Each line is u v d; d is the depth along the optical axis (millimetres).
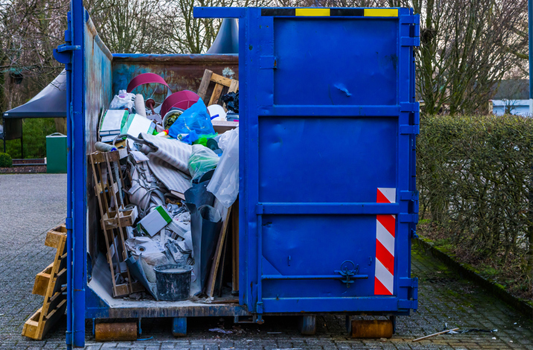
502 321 4625
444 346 4016
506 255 5453
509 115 5617
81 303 3854
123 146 5207
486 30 8938
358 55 3797
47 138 21594
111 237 4660
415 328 4434
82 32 3799
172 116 6664
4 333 4227
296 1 13133
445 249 6945
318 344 4004
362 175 3857
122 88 7141
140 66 7223
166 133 6273
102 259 4879
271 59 3730
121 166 5223
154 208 4969
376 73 3814
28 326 4113
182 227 4941
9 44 13883
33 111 17000
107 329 3967
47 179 18891
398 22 3791
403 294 3916
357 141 3844
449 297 5355
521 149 4906
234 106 6883
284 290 3891
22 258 6848
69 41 3807
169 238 4844
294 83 3781
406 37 3781
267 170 3818
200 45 20516
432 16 9023
